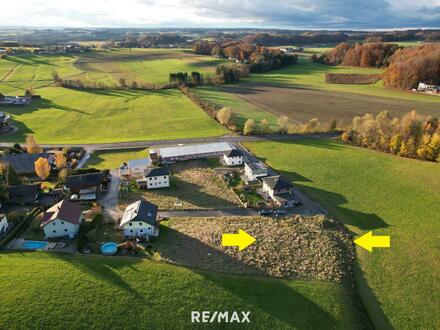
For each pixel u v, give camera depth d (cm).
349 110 16162
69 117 15288
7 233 6494
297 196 8425
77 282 5200
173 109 16538
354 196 8438
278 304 5091
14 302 4756
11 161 9556
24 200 7719
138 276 5431
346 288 5578
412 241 6700
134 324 4606
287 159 10662
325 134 13062
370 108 16388
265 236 6738
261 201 8144
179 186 8912
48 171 9019
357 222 7388
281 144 11994
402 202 8138
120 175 9438
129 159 10806
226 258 6072
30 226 6850
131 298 4981
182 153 10669
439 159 10150
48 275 5322
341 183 9088
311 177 9438
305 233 6888
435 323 4931
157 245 6375
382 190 8694
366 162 10344
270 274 5747
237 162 10269
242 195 8338
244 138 12688
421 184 8931
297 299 5212
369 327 4897
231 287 5362
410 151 10675
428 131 10912
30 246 6253
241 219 7369
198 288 5275
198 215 7569
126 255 6078
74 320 4578
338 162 10375
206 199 8231
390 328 4862
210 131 13525
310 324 4791
